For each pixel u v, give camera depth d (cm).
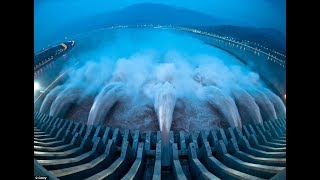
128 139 1827
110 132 1859
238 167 1262
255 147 1593
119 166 1357
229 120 2358
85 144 1595
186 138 1881
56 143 1614
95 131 1872
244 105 2633
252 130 1886
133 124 2336
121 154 1486
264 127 1953
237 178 1110
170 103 2481
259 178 1046
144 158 1611
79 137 1659
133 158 1639
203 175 1214
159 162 1451
